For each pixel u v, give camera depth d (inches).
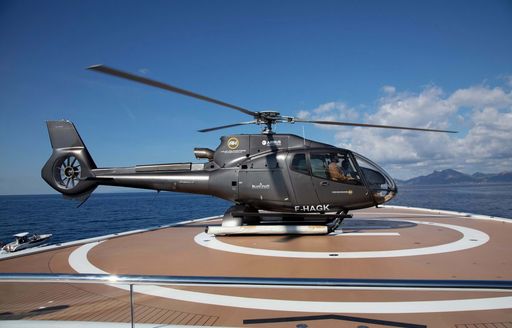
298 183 450.0
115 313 186.1
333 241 398.0
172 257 336.5
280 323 170.7
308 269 277.9
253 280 119.1
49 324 156.6
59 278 129.3
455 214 674.2
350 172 446.9
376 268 274.7
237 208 478.0
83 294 217.2
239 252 352.5
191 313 185.5
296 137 477.7
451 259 299.1
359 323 168.2
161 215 2497.5
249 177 465.7
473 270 262.8
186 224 614.9
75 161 556.4
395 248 348.8
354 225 518.0
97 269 294.2
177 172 505.4
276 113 450.3
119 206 4296.3
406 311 181.3
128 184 526.6
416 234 429.1
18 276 130.2
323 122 463.5
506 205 2090.3
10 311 189.5
